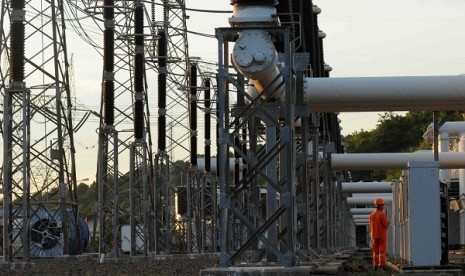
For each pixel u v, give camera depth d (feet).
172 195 646.33
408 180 247.91
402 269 243.60
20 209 369.09
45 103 415.23
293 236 201.46
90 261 384.06
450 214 541.75
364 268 302.86
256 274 193.26
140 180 525.75
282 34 202.18
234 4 203.62
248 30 202.08
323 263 264.52
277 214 202.18
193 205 574.97
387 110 285.84
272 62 201.87
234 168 563.48
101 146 390.63
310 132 329.93
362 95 275.39
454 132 562.25
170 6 470.39
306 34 320.70
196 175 536.42
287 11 274.36
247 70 201.77
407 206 256.32
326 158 410.31
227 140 204.33
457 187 548.72
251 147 244.83
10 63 319.47
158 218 515.91
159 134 476.95
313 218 329.11
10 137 320.91
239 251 203.21
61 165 390.42
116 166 390.21
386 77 278.05
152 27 532.73
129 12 443.73
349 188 630.74
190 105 530.68
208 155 551.59
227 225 203.21
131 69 501.15
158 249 492.95
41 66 388.37
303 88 250.78
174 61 524.52
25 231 316.60
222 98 203.72
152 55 526.98
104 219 396.37
